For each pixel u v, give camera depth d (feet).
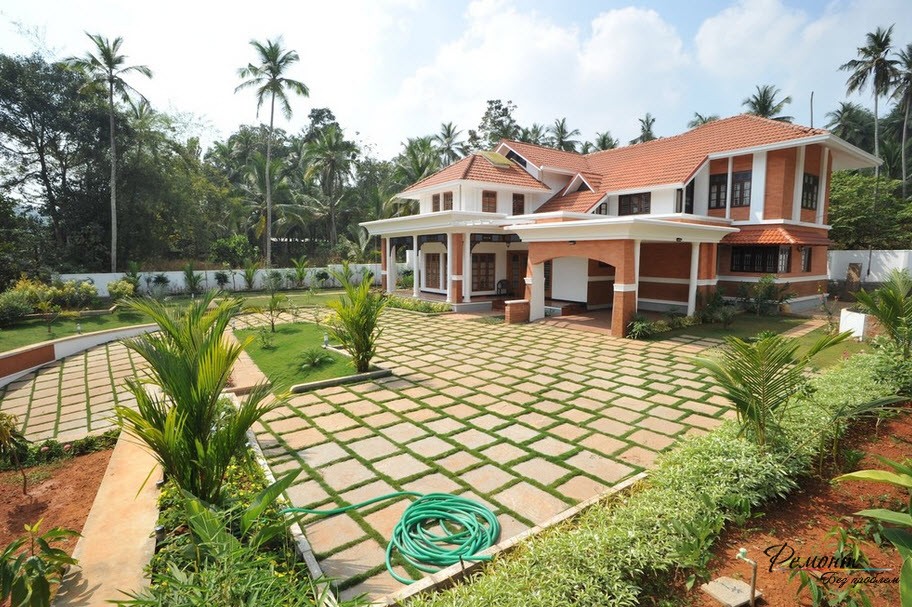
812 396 17.11
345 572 10.82
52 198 75.25
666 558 9.44
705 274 46.14
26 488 15.65
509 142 69.56
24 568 8.63
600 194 56.49
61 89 72.02
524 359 31.19
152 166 78.64
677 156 55.47
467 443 17.95
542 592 8.39
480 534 11.93
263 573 7.86
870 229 71.41
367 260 96.89
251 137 122.93
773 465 12.41
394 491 14.49
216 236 96.32
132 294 65.62
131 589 9.48
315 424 20.11
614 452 16.98
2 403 27.91
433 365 30.07
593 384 25.30
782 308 47.03
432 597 8.58
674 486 12.15
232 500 11.64
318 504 13.83
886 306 21.77
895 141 107.86
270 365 30.91
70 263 72.64
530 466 15.99
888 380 18.71
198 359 11.28
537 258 45.24
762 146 48.26
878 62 86.79
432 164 99.09
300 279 83.76
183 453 10.62
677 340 36.35
